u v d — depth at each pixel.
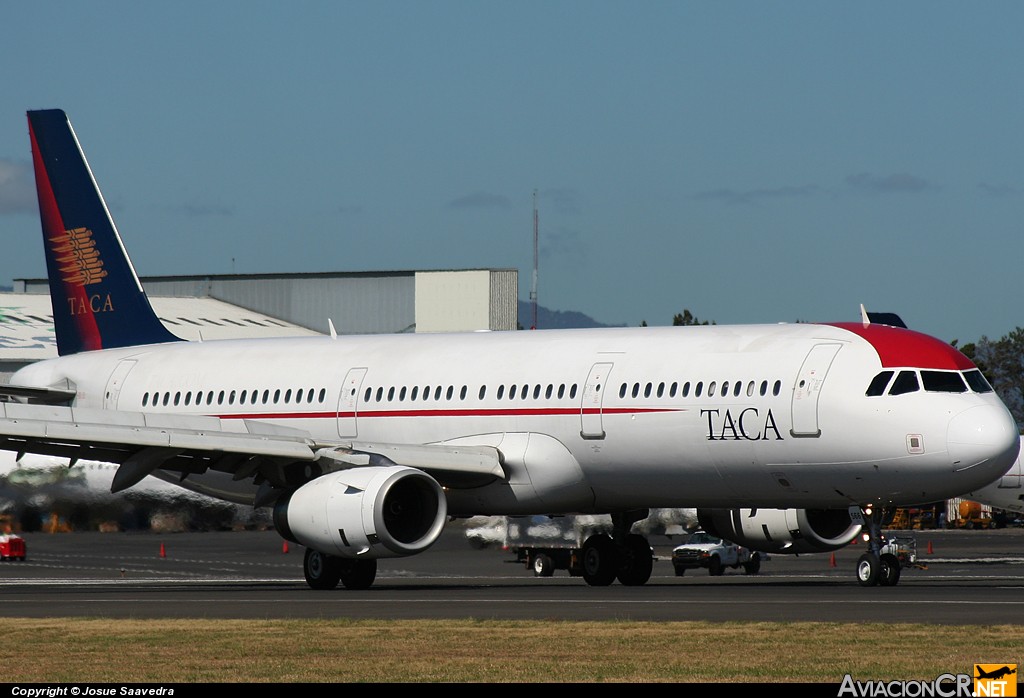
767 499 103.50
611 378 106.69
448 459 106.81
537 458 108.44
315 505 101.56
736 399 100.88
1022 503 188.38
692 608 78.81
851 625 66.81
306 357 124.62
